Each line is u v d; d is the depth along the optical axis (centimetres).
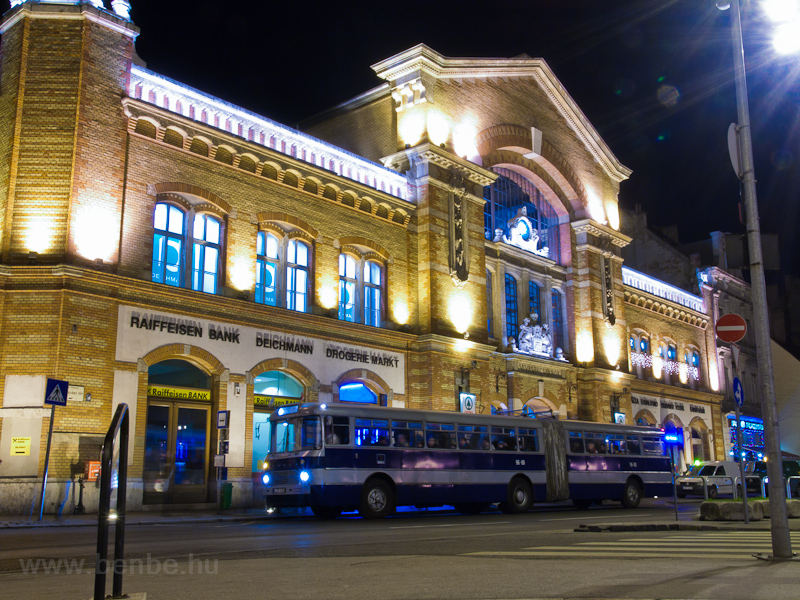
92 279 2158
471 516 2264
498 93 3709
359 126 3528
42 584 830
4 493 1970
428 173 3228
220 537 1444
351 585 783
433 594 714
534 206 4062
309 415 2080
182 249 2452
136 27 2406
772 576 803
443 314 3184
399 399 3045
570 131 4219
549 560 986
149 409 2297
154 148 2397
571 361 4019
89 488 2056
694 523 1595
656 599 661
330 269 2888
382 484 2127
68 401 2066
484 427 2439
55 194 2175
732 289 5828
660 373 4875
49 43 2278
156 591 760
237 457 2464
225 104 2628
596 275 4209
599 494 2745
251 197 2653
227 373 2477
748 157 1184
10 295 2114
